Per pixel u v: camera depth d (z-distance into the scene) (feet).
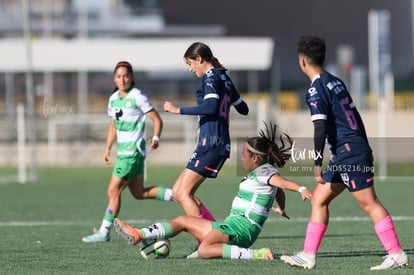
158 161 331.16
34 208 178.40
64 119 340.80
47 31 463.83
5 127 352.28
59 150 351.46
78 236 131.34
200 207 107.86
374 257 105.40
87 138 357.20
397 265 93.35
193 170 108.06
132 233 99.60
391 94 451.53
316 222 94.12
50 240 126.21
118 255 108.58
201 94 108.68
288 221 152.25
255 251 99.86
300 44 92.38
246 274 90.07
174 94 459.73
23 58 344.49
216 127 107.86
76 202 190.60
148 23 519.60
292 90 653.30
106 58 350.02
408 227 140.46
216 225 101.14
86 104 394.73
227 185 233.96
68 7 481.05
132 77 126.82
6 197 203.31
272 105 429.79
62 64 346.95
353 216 159.63
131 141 126.00
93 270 95.09
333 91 90.79
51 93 429.38
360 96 430.20
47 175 275.39
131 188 129.08
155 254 102.78
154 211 171.12
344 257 105.50
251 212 101.04
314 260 93.81
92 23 496.64
